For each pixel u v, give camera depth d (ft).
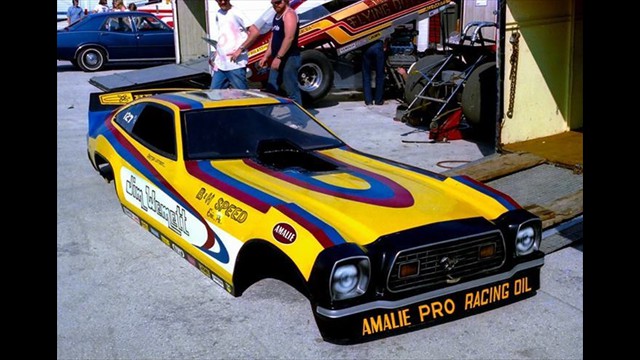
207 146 14.99
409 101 30.81
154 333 11.94
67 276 14.40
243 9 36.91
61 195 20.56
